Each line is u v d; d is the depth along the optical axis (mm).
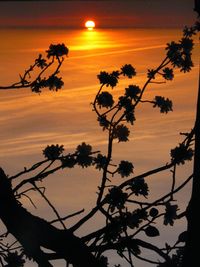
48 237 5840
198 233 5484
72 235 5961
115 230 6129
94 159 6641
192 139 6621
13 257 6277
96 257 6031
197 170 5555
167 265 5848
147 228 6043
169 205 6176
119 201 6164
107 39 76000
